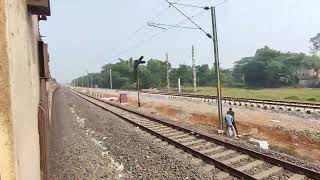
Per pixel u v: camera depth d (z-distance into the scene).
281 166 10.27
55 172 10.59
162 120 22.25
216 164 10.71
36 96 5.54
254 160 11.21
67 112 31.91
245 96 57.81
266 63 114.38
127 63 160.50
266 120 22.50
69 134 18.17
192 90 93.75
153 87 139.12
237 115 25.67
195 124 23.69
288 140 16.94
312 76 102.00
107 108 36.28
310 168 10.13
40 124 5.61
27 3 4.34
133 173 10.48
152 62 147.62
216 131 19.77
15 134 2.57
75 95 71.19
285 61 116.31
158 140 15.74
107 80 160.88
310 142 15.99
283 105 30.39
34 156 4.04
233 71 135.25
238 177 9.48
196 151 12.22
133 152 13.30
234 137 17.59
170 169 10.49
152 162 11.50
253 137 18.09
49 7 4.95
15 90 2.70
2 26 2.40
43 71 8.01
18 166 2.61
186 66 137.50
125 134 17.62
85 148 14.22
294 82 104.44
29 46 4.27
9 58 2.46
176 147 14.08
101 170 10.82
